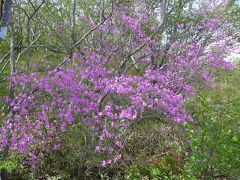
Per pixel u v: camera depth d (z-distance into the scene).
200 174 5.01
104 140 5.39
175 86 7.03
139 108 5.79
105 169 5.55
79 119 5.37
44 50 7.83
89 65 5.66
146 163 5.79
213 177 5.19
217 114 5.46
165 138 6.36
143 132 6.57
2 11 3.79
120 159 5.53
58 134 5.48
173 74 6.89
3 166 4.48
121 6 6.98
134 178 5.31
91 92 5.32
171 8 7.62
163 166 5.70
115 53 6.91
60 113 5.20
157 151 6.26
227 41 8.29
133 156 6.04
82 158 5.38
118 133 5.57
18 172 5.28
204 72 8.20
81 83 5.46
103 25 6.77
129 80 5.62
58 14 7.62
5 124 4.98
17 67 5.87
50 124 5.26
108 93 5.55
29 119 5.09
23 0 7.04
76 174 5.60
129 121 5.73
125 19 6.82
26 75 5.16
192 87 7.79
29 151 5.09
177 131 6.14
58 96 5.30
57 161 5.49
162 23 7.20
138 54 7.92
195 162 4.90
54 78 5.25
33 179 5.20
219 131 4.78
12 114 4.99
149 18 7.57
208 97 9.18
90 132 5.29
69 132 5.55
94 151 5.32
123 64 6.77
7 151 4.80
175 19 7.99
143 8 7.38
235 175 5.07
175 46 7.99
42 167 5.41
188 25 7.98
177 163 5.79
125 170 5.41
